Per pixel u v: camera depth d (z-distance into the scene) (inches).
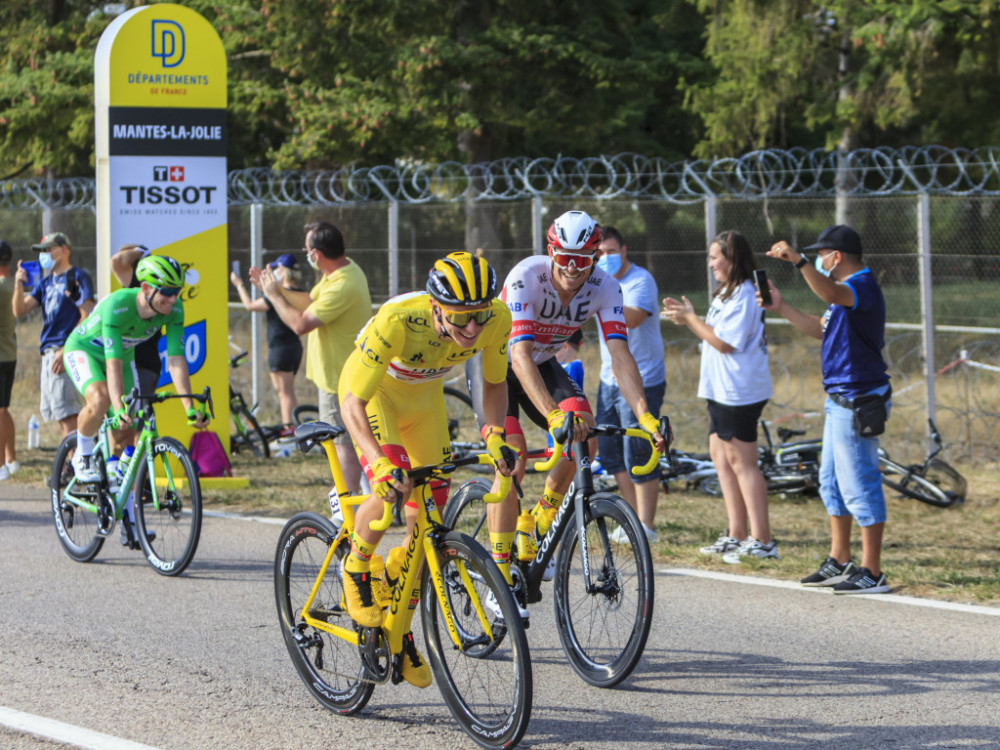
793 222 1126.4
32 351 845.8
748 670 279.3
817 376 747.4
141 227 519.5
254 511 483.8
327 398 450.3
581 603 275.4
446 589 228.7
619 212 1190.3
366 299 456.1
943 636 304.2
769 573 374.3
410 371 243.9
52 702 257.8
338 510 273.1
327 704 252.7
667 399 714.8
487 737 222.4
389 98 1213.7
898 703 255.3
